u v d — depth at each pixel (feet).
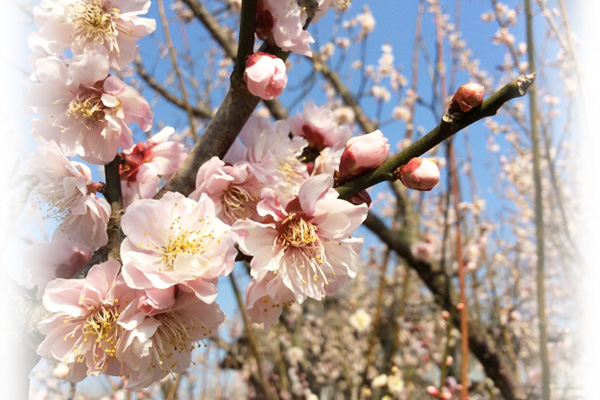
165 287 0.35
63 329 0.37
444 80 0.90
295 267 0.40
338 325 1.81
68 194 0.41
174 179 0.44
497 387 1.20
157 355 0.37
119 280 0.37
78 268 0.42
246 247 0.38
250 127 0.47
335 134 0.52
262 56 0.41
